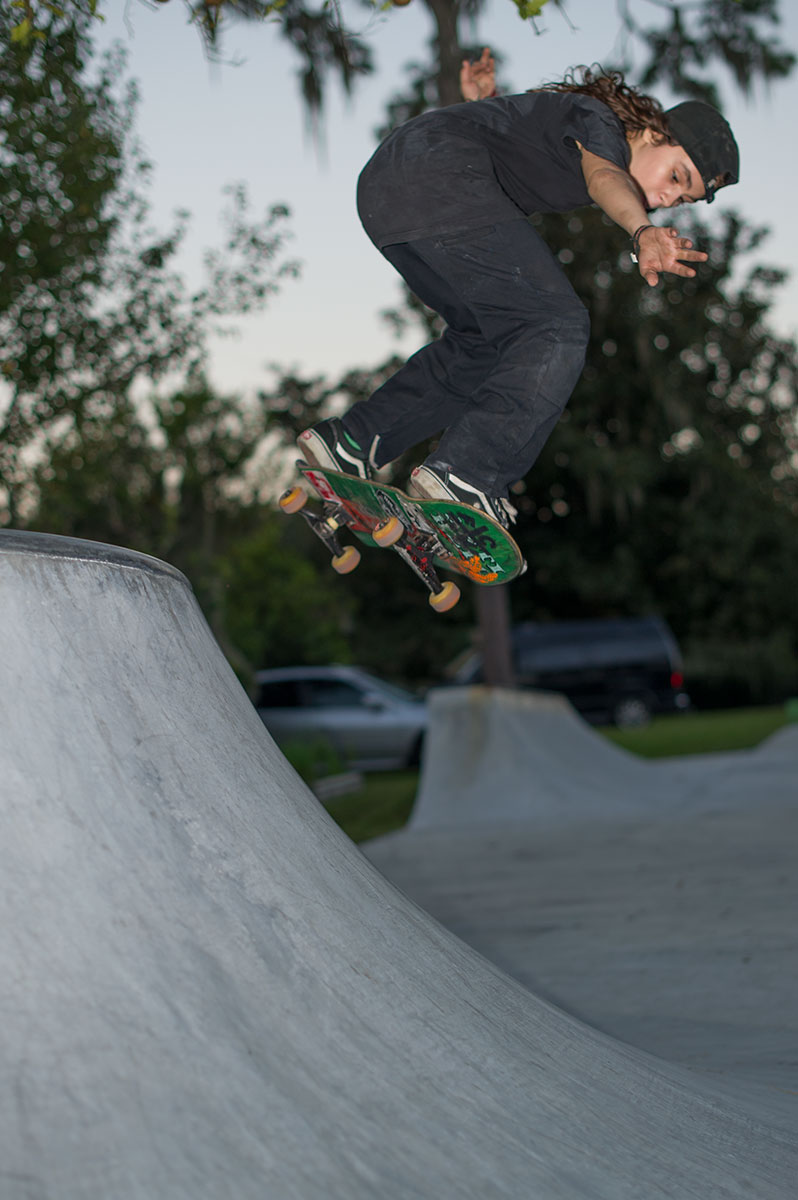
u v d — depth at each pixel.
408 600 30.36
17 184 6.39
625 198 2.68
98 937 1.71
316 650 26.03
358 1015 1.90
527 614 30.34
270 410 30.73
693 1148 2.10
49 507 8.48
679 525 29.75
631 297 26.67
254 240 7.62
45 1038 1.55
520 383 2.75
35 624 1.98
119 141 7.05
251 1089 1.62
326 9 3.50
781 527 31.36
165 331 7.45
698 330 28.78
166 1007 1.67
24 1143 1.42
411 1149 1.66
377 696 17.09
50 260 6.63
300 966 1.91
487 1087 1.92
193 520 22.70
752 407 30.94
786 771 12.47
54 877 1.74
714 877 6.47
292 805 2.36
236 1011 1.74
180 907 1.84
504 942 5.13
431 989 2.13
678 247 2.56
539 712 12.57
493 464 2.74
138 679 2.14
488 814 10.36
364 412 3.07
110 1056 1.56
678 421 27.77
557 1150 1.84
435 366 3.08
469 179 2.82
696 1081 2.71
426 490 2.74
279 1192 1.46
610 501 28.16
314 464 3.05
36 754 1.84
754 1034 3.51
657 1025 3.69
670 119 2.93
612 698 23.31
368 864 2.58
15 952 1.63
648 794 11.38
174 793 2.02
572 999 4.09
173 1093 1.55
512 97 2.92
